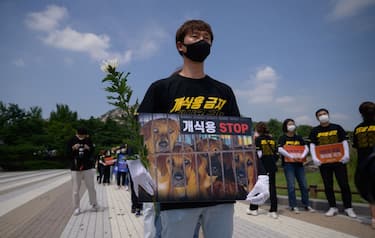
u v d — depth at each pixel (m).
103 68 1.49
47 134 61.00
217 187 1.65
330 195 6.46
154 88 1.99
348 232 4.97
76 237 5.26
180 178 1.60
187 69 2.04
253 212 6.95
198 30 1.97
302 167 7.26
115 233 5.54
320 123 6.59
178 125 1.66
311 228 5.36
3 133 55.72
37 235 5.38
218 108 2.00
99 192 12.81
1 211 7.94
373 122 5.28
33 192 12.91
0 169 50.06
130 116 1.51
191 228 1.75
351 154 9.80
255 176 1.74
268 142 6.73
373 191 0.85
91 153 7.76
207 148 1.68
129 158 1.54
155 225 1.83
